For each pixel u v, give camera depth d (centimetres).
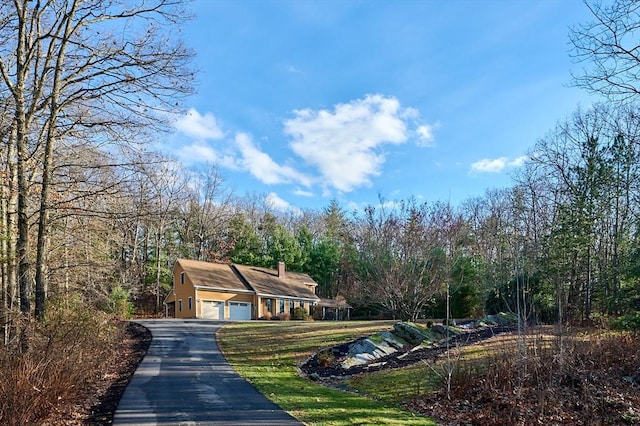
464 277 2836
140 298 4175
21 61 1192
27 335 1009
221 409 951
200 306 3584
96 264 1684
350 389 1216
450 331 1836
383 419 879
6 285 1230
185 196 4675
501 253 2605
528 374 1034
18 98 1177
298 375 1438
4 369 790
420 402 1037
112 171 1284
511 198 2912
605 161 2275
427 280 2183
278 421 855
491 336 1675
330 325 2425
